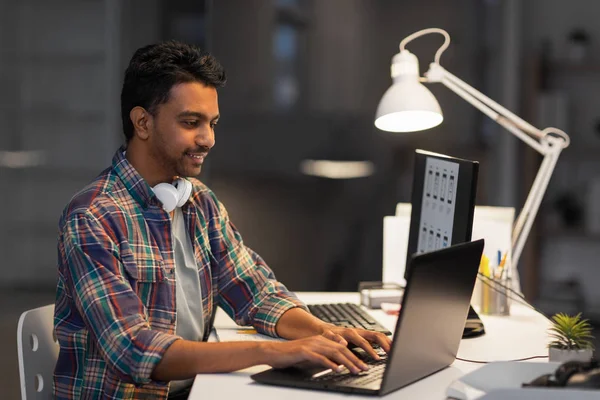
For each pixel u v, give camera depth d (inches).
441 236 70.0
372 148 140.3
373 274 140.8
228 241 71.7
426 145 140.9
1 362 157.2
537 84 155.6
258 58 140.4
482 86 141.9
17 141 213.5
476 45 140.6
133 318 56.1
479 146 142.0
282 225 141.6
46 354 62.4
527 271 160.1
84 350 61.1
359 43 139.6
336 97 140.2
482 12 140.4
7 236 213.8
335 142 140.6
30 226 213.8
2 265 213.8
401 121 83.5
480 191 144.4
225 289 70.6
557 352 57.1
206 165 142.1
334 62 139.8
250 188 141.7
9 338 173.0
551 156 82.1
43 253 213.8
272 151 141.1
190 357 54.5
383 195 140.2
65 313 61.9
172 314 62.2
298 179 141.1
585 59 158.1
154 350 54.5
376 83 139.6
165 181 64.3
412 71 80.5
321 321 64.7
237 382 52.8
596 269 160.4
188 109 60.4
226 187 142.0
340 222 140.7
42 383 61.7
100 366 60.1
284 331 65.2
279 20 139.9
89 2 208.5
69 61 211.0
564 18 158.9
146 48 61.9
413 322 49.4
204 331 68.5
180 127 60.9
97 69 210.2
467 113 140.9
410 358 50.9
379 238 140.6
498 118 83.2
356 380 51.9
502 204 144.9
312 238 140.9
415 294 48.6
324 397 49.7
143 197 62.1
